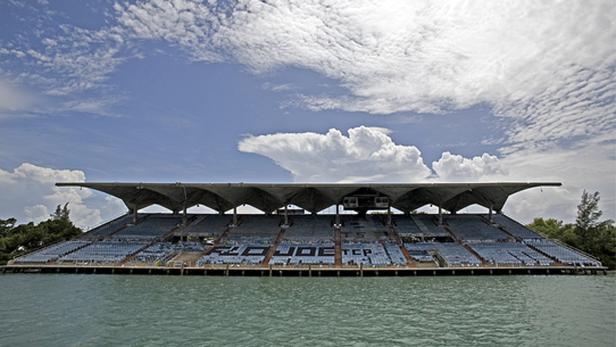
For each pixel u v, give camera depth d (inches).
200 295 1692.9
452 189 2955.2
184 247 2780.5
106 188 3009.4
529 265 2383.1
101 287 1904.5
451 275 2329.0
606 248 3065.9
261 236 3004.4
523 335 1090.7
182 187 2952.8
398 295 1691.7
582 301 1549.0
